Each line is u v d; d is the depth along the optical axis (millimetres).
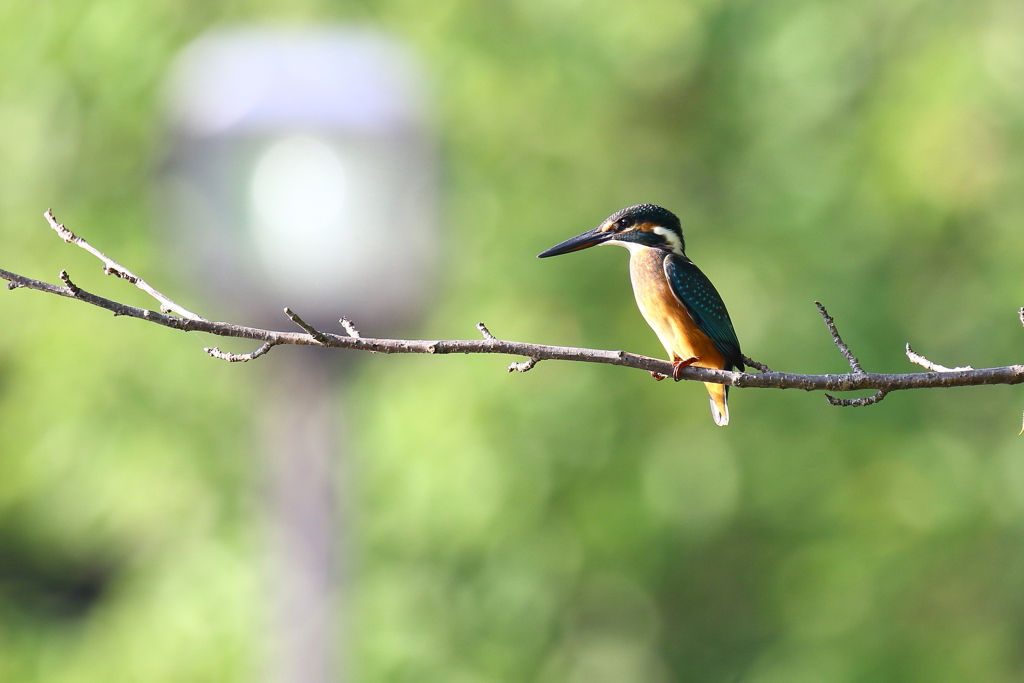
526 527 11805
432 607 11789
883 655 11539
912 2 12141
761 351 11969
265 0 12406
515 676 11875
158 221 9492
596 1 12734
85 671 12219
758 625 13492
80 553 14383
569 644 12578
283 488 7703
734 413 12359
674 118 13570
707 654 13578
